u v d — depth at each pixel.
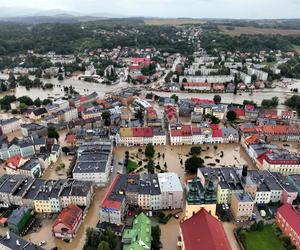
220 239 160.88
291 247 187.62
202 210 176.62
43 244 192.38
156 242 186.75
